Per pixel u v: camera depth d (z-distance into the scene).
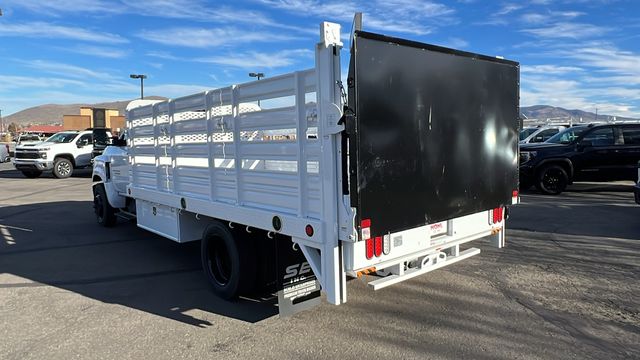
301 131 3.47
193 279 5.65
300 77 3.43
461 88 4.03
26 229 8.77
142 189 6.23
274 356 3.61
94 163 9.04
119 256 6.78
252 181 4.07
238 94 4.09
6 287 5.43
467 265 5.93
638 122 12.30
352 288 5.12
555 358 3.50
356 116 3.13
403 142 3.50
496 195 4.53
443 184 3.90
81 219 9.80
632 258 6.14
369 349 3.69
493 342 3.78
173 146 5.29
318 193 3.40
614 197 11.72
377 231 3.35
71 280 5.68
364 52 3.17
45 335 4.08
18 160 19.75
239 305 4.73
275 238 3.93
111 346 3.84
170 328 4.19
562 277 5.41
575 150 12.03
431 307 4.56
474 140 4.21
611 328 4.02
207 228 4.85
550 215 9.21
